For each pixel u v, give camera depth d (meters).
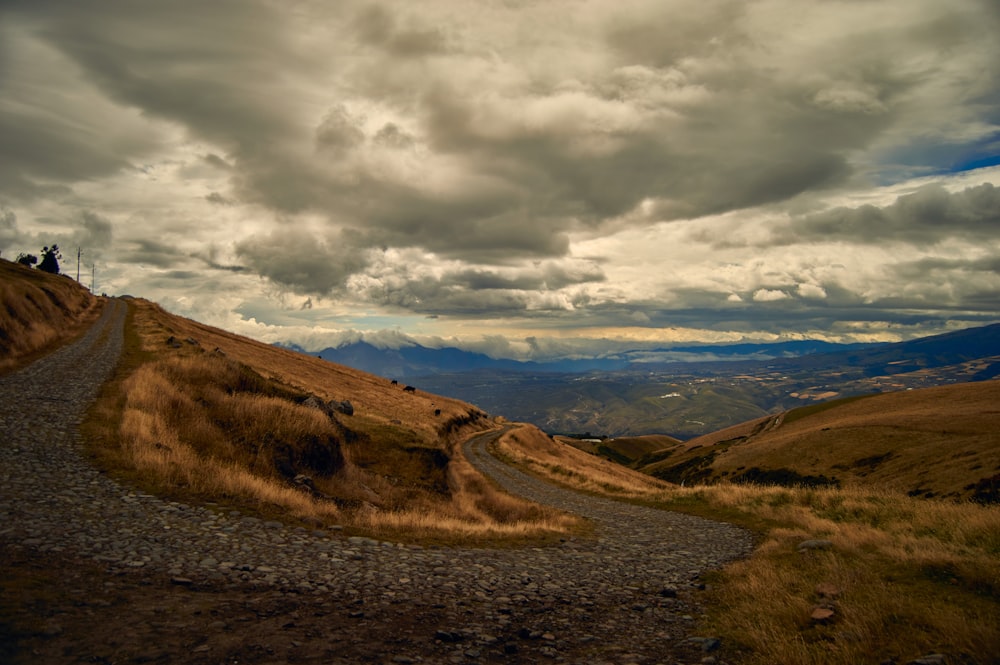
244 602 7.96
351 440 34.47
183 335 64.94
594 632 8.53
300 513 13.68
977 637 6.65
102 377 29.91
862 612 7.97
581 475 48.59
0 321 37.38
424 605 8.91
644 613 9.70
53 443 16.30
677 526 21.20
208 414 22.67
